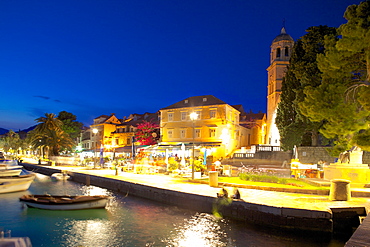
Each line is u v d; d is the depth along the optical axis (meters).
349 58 19.19
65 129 85.69
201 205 17.97
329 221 13.44
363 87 16.31
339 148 21.22
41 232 15.14
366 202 15.23
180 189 20.66
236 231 14.55
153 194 22.08
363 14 18.48
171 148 39.91
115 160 46.31
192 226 15.55
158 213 18.30
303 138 38.94
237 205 16.03
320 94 20.11
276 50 54.88
